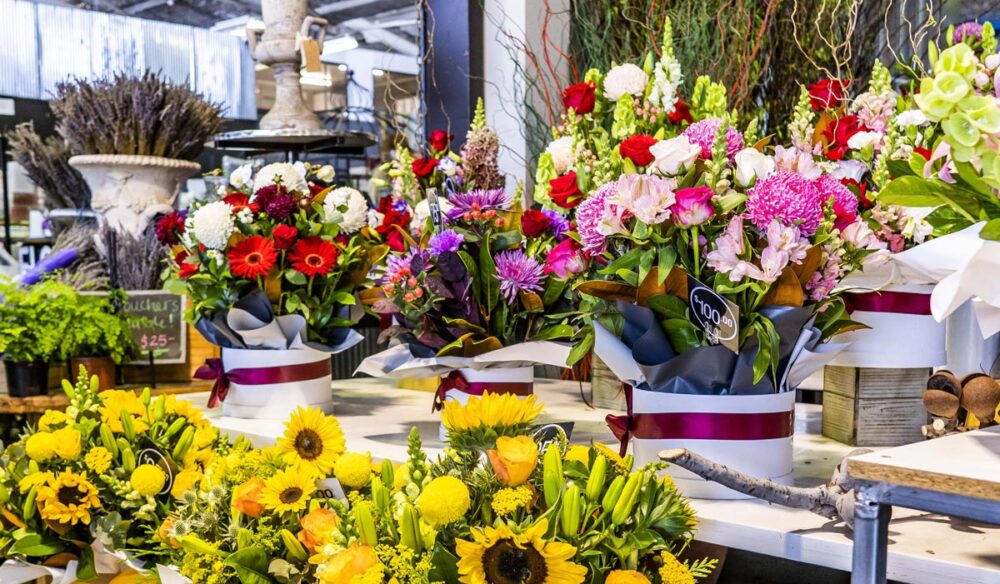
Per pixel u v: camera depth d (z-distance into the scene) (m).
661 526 1.13
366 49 5.37
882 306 1.52
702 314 1.24
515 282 1.54
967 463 0.92
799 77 2.58
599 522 1.13
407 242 1.86
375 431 1.83
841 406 1.62
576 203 1.52
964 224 1.06
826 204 1.26
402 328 1.68
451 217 1.60
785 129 2.55
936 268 1.02
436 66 3.10
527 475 1.15
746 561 1.45
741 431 1.27
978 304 1.04
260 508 1.35
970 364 1.64
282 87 2.82
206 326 1.98
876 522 0.96
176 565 1.44
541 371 2.73
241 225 1.93
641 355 1.30
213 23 5.53
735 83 2.35
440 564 1.10
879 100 1.67
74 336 2.46
